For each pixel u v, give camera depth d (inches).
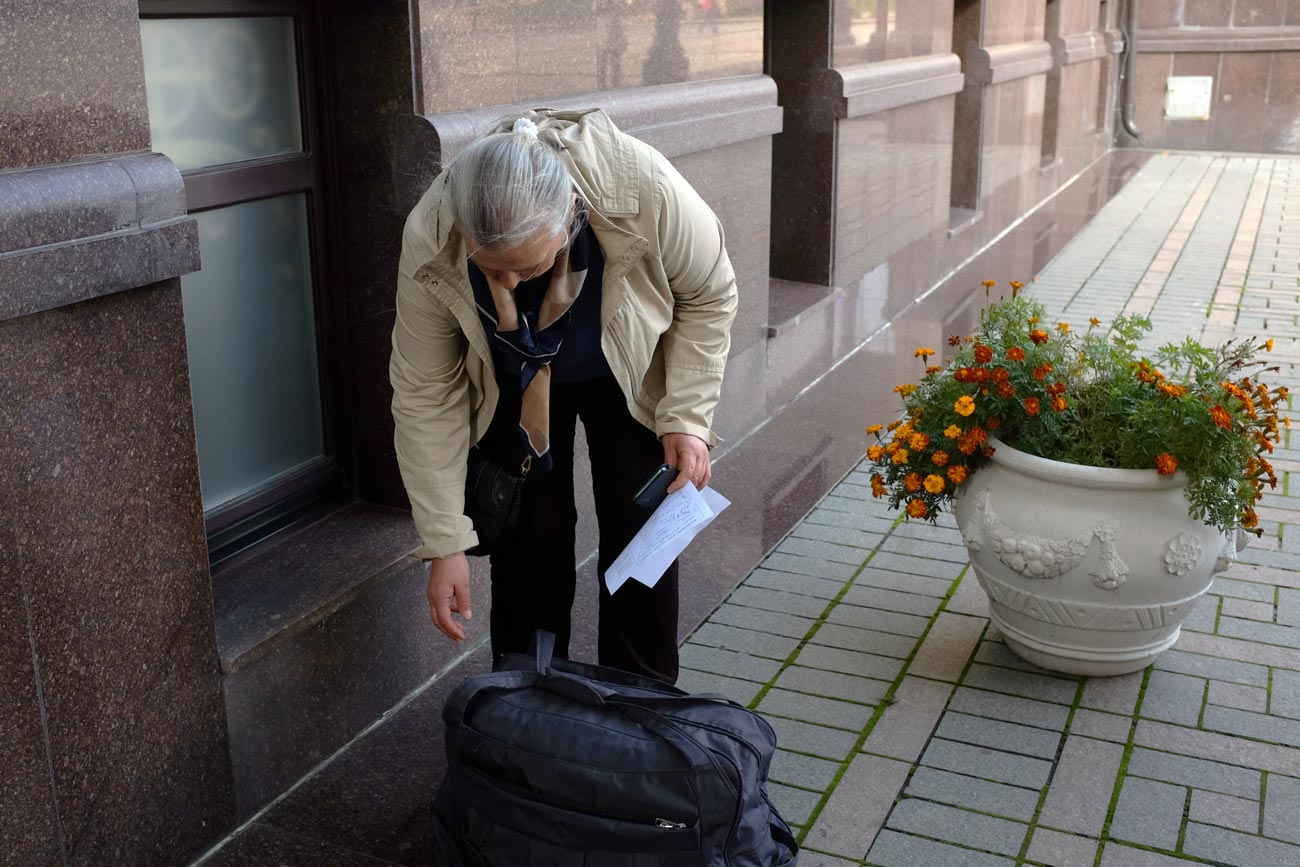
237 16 111.7
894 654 128.4
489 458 97.5
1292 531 156.8
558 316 85.7
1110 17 551.2
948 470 119.7
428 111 118.2
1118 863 95.7
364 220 122.8
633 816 79.3
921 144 281.3
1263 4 559.8
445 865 87.0
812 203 232.7
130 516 87.5
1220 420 105.6
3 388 76.8
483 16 124.6
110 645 87.0
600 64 148.2
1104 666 120.3
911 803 103.7
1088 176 505.4
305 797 106.1
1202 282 304.0
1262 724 114.2
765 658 128.0
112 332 84.2
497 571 105.6
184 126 108.2
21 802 81.6
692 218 90.3
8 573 78.5
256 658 100.4
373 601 114.7
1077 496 112.6
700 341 96.0
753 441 195.8
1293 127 566.3
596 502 104.2
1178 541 111.4
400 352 91.3
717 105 173.5
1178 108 586.2
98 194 80.0
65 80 79.7
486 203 73.9
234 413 118.1
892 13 255.8
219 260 114.0
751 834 81.6
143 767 91.4
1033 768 108.2
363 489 131.6
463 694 85.2
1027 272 321.4
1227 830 99.5
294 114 119.6
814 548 155.0
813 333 224.7
